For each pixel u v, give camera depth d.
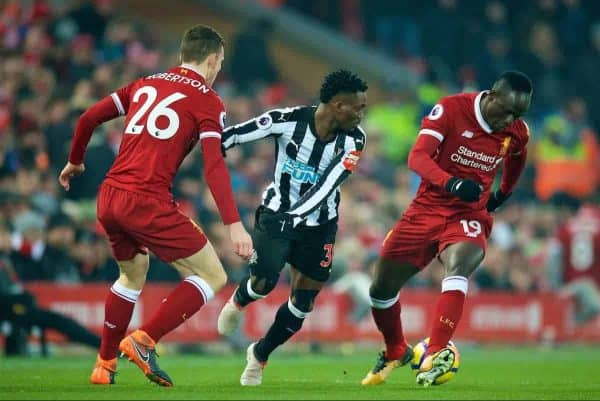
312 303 21.70
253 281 21.28
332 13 69.38
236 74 54.88
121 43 50.78
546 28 65.94
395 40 68.25
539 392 19.89
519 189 54.34
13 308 31.84
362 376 26.39
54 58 46.38
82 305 35.81
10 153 38.75
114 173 19.88
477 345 45.28
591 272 45.97
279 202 21.19
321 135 20.97
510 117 21.16
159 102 19.80
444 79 58.22
